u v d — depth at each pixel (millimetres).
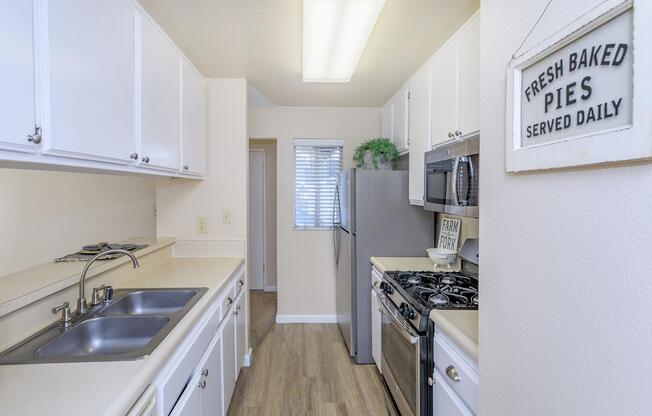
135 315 1435
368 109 3582
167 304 1747
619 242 514
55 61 973
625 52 481
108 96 1253
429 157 2041
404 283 1931
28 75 887
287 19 1740
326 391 2377
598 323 551
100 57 1200
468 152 1569
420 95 2326
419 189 2334
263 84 2777
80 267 1609
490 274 872
